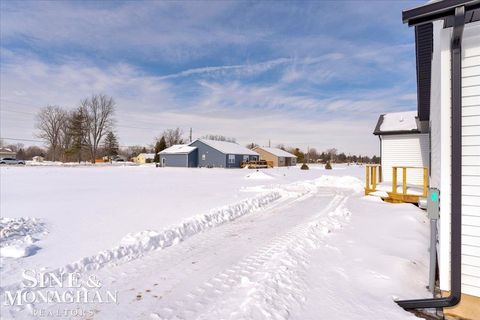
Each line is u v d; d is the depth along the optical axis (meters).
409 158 12.98
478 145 3.20
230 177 22.92
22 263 4.30
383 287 3.55
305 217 7.76
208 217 7.25
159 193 12.51
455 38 3.17
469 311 3.17
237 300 3.26
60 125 63.59
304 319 2.87
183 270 4.16
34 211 8.17
